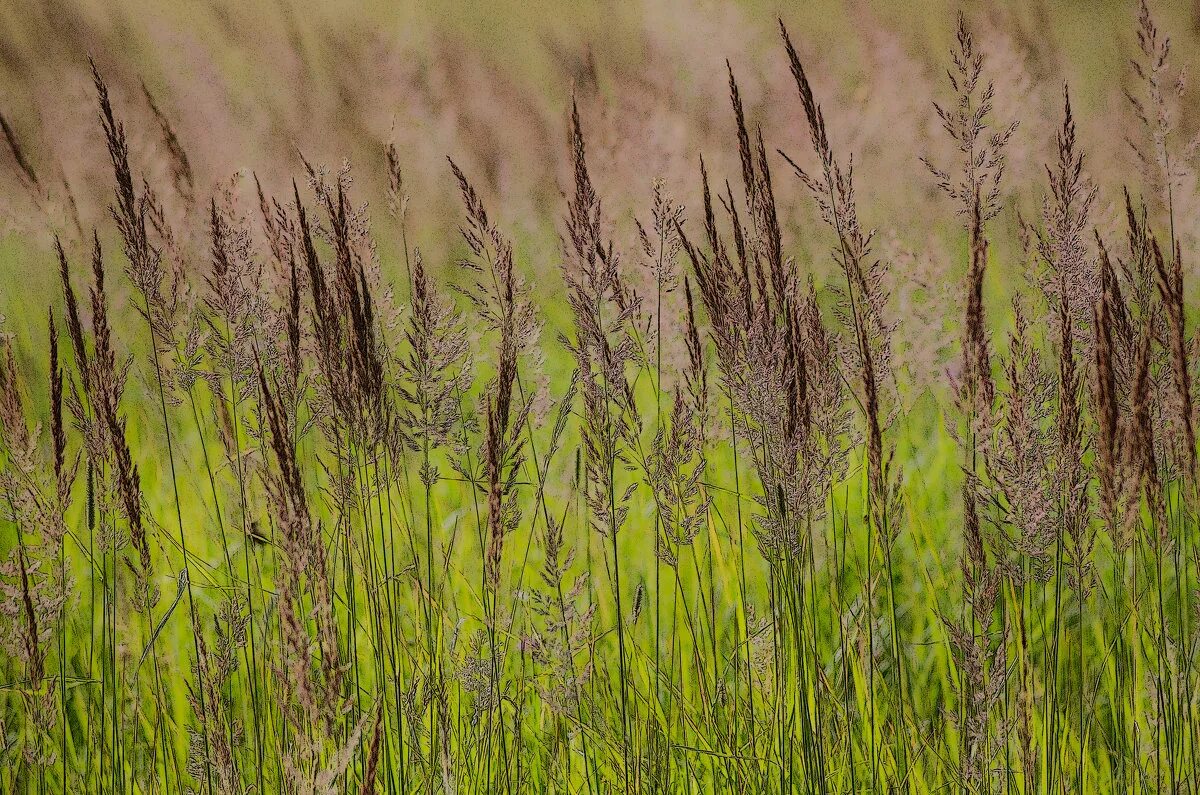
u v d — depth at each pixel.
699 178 9.84
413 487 8.62
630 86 13.27
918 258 9.02
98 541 5.91
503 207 11.93
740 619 6.73
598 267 6.02
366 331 5.89
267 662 6.18
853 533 7.90
